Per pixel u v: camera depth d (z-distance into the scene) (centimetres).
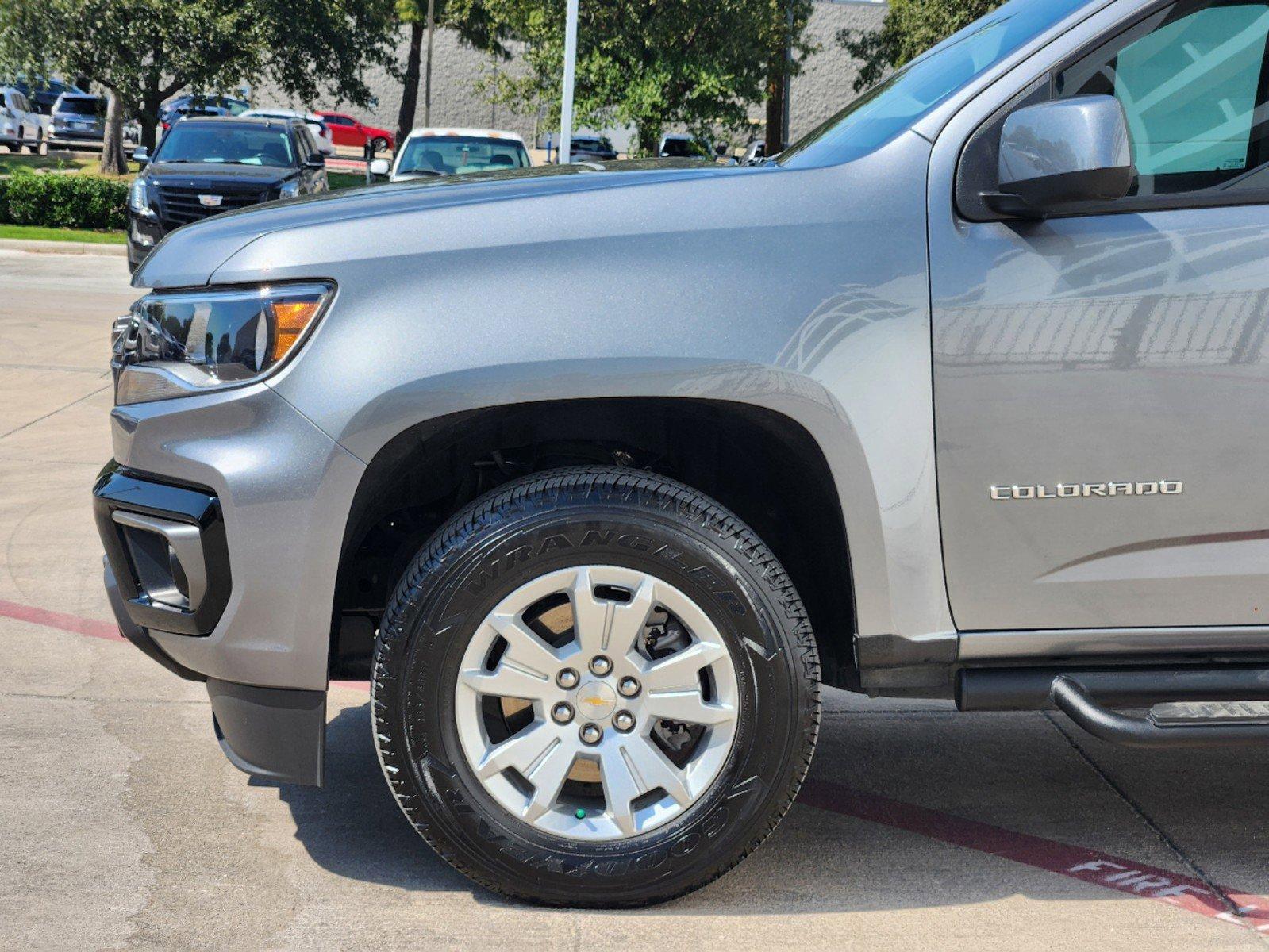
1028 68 250
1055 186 231
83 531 558
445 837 248
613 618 246
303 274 242
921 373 243
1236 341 242
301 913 254
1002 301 242
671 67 1948
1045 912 259
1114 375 242
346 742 353
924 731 373
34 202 2058
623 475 250
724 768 250
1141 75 252
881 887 270
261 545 241
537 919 253
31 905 254
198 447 243
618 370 239
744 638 247
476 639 246
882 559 246
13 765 324
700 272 242
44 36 2544
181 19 2589
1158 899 266
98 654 414
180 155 1438
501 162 1438
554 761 250
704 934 248
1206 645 252
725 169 266
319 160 1541
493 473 285
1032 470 245
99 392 877
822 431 242
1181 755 351
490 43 3719
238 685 251
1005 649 251
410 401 238
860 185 249
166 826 293
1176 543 248
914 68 302
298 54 2788
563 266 242
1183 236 243
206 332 245
